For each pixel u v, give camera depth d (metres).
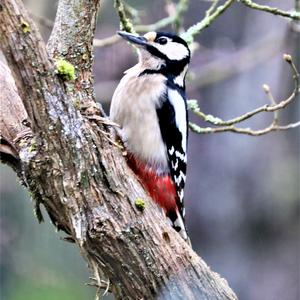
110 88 17.05
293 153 18.14
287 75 18.30
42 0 16.05
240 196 17.55
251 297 17.38
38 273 16.58
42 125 7.47
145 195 8.13
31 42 7.13
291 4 18.27
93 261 8.05
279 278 17.36
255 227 17.55
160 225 8.13
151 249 8.05
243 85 17.89
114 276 8.12
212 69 16.91
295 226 17.58
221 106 17.91
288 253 17.53
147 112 9.57
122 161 8.05
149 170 9.60
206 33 18.41
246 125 17.78
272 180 17.69
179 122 9.94
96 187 7.81
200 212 17.56
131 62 17.52
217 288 8.34
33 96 7.33
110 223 7.85
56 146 7.59
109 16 18.22
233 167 17.61
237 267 17.38
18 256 16.58
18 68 7.20
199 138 17.81
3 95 8.49
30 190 8.08
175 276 8.15
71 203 7.79
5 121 8.37
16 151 8.31
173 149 9.81
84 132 7.65
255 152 17.66
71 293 17.08
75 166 7.69
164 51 10.20
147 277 8.09
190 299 8.17
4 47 7.11
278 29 18.12
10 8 7.02
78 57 8.02
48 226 17.11
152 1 18.22
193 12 18.28
